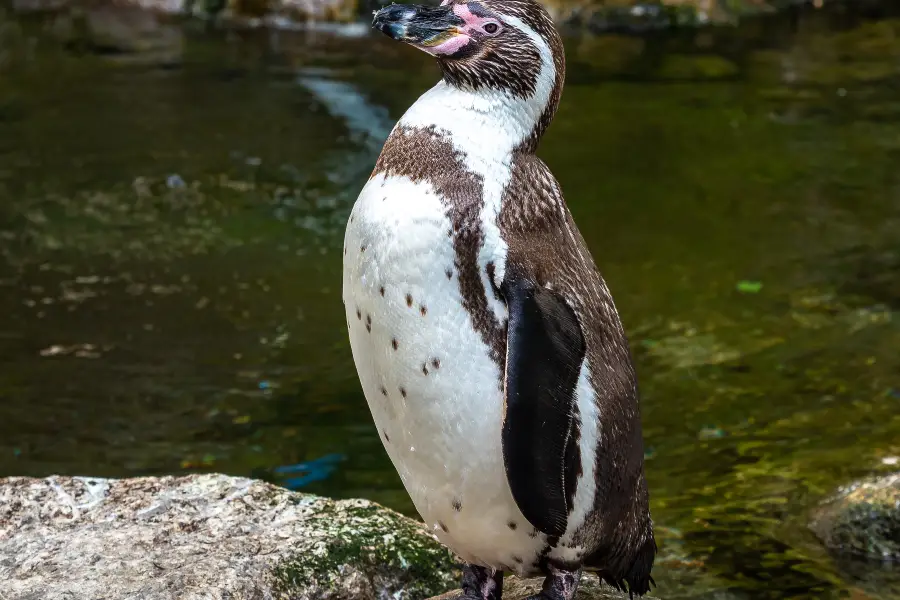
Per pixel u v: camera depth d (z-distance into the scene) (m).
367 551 5.86
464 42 4.56
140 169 14.34
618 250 12.20
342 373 9.54
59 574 5.38
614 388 4.69
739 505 7.64
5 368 9.48
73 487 6.22
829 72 18.53
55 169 14.29
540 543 4.75
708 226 12.86
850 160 14.85
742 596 6.73
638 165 14.75
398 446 4.75
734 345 10.04
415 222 4.38
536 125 4.69
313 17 20.72
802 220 13.01
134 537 5.77
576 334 4.41
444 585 6.01
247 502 6.15
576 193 13.84
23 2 22.05
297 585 5.55
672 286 11.30
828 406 8.96
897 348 9.91
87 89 17.31
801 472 8.02
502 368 4.42
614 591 5.56
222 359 9.74
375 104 16.72
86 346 9.92
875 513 7.20
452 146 4.50
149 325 10.36
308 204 13.42
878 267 11.71
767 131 15.94
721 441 8.48
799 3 22.31
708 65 18.91
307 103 16.80
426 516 4.90
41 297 10.88
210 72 18.20
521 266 4.38
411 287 4.39
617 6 20.95
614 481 4.74
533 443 4.32
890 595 6.76
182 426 8.65
